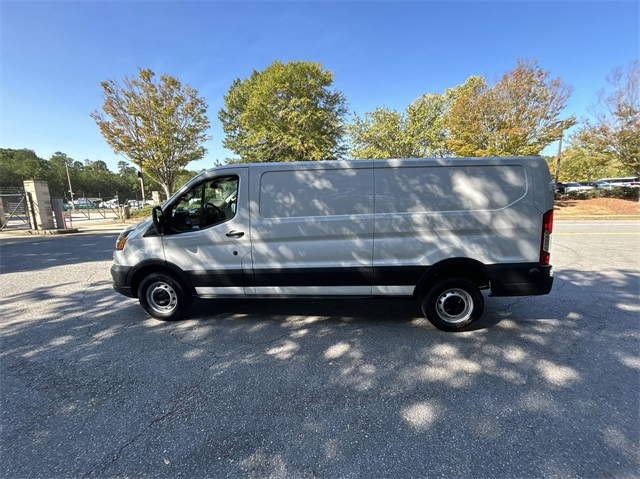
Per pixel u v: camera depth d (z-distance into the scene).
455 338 3.61
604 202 19.28
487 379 2.80
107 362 3.18
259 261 3.88
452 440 2.11
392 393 2.62
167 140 19.67
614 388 2.65
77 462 1.98
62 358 3.27
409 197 3.66
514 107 17.23
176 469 1.92
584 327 3.85
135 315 4.41
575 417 2.30
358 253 3.74
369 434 2.17
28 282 6.20
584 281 5.68
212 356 3.27
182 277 4.02
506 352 3.28
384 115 22.97
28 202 14.93
